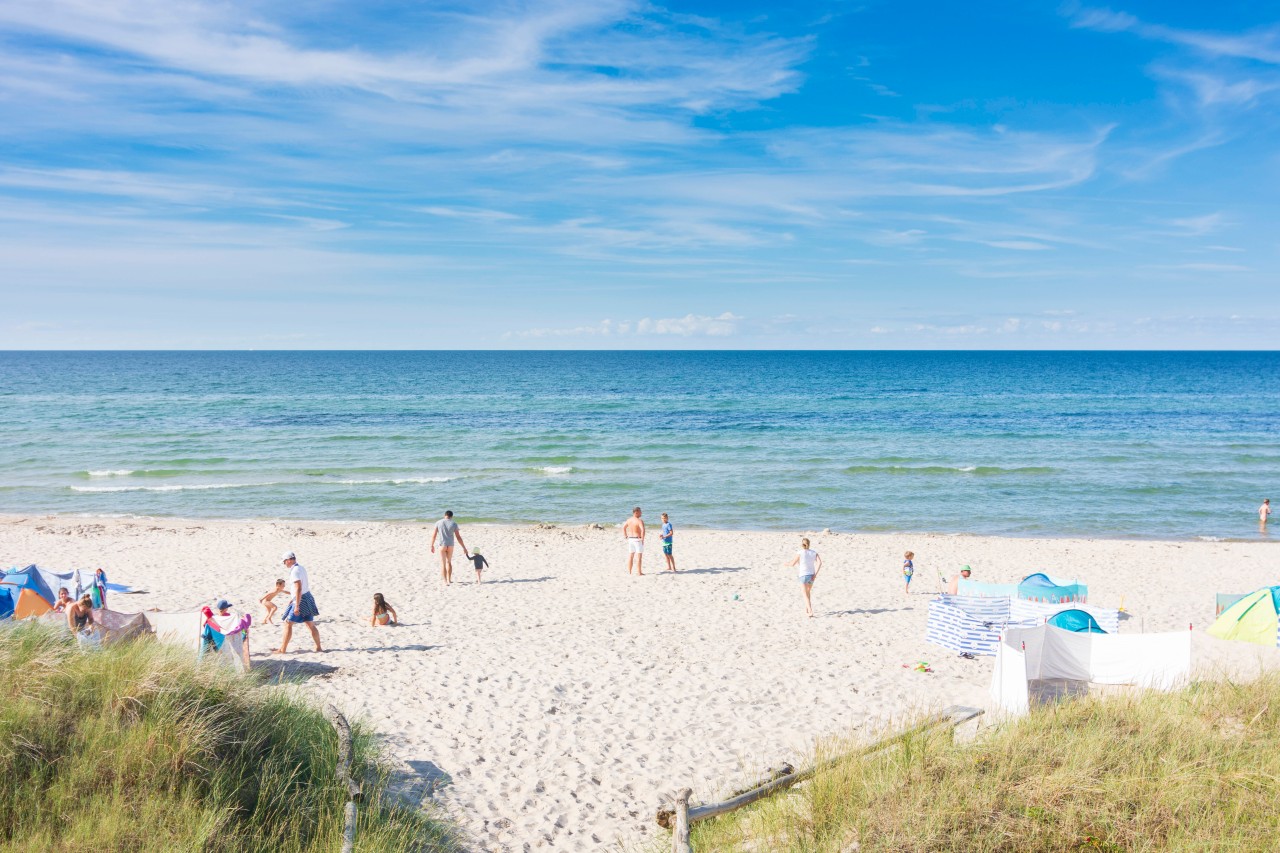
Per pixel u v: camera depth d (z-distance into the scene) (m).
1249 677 11.07
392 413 66.38
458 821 7.47
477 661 12.73
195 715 6.73
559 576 20.41
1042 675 11.65
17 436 49.75
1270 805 5.88
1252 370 154.50
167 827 5.67
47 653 7.15
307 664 12.26
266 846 5.94
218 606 11.45
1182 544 25.64
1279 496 34.03
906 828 5.78
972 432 54.28
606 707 10.84
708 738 9.82
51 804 5.62
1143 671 11.34
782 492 34.41
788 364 190.25
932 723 8.59
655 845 6.99
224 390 91.56
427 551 23.45
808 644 14.32
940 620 14.28
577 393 91.38
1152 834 5.62
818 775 6.97
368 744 8.46
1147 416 65.38
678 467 40.19
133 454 43.22
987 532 28.36
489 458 42.84
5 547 23.22
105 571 20.31
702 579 20.12
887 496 33.75
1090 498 33.53
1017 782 6.36
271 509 30.94
